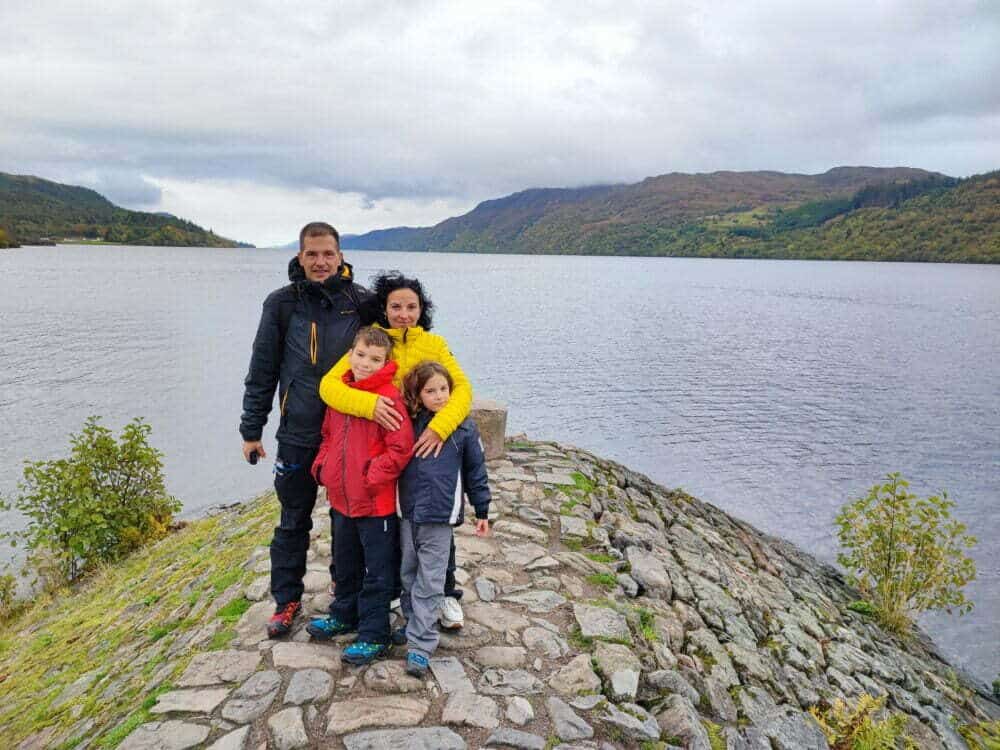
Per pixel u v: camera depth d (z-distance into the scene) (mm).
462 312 71375
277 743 3109
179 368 34219
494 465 8398
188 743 3127
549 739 3295
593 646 4250
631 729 3479
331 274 3979
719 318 68438
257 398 3967
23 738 4230
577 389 32938
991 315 72375
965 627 11344
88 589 9031
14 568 12195
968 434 25406
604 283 129875
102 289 82500
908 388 34438
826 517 17031
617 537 6664
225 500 16703
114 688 4352
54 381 30188
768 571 9070
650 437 24562
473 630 4293
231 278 114062
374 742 3143
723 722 4039
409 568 3842
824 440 24438
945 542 9211
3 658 6754
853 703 5289
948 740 5723
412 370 3736
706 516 10578
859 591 10617
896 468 21219
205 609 5059
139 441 11164
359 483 3596
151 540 10578
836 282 135000
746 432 25406
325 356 3879
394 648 3947
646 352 45312
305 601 4547
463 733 3268
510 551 5730
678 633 4965
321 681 3594
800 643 6219
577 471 8523
